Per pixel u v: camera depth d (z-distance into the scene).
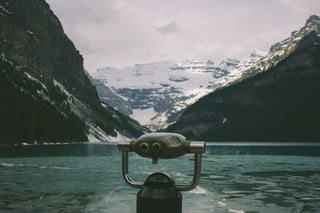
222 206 17.00
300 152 90.31
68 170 35.88
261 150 105.94
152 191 3.24
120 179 27.78
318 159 60.34
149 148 3.14
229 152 91.12
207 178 30.44
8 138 122.88
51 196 19.23
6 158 55.06
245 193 21.45
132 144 3.31
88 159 55.06
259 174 34.19
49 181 26.42
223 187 24.27
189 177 31.06
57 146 117.25
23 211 15.10
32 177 29.30
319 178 30.64
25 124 134.12
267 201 18.53
